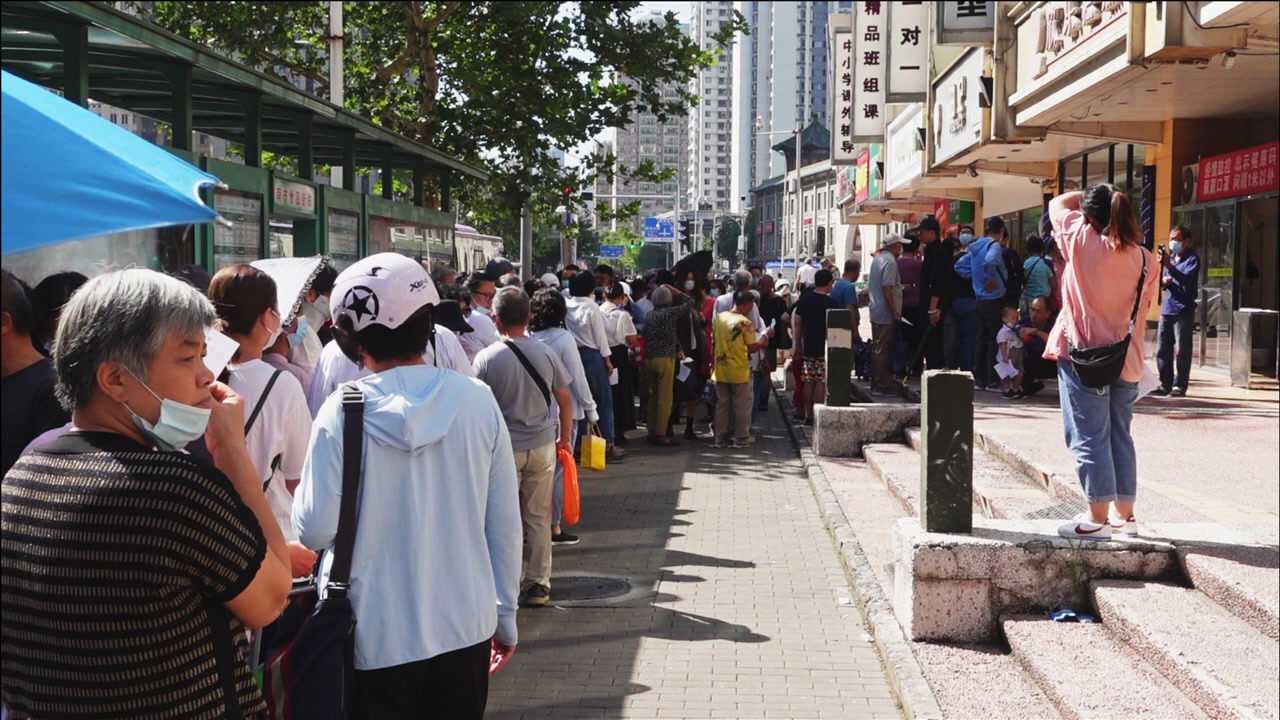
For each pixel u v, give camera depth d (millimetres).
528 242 25078
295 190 10492
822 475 12078
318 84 24578
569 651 6824
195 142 9844
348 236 12242
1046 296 14945
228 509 2617
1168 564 6469
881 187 34781
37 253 6059
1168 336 14203
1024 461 9711
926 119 24547
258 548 2672
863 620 7387
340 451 3410
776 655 6750
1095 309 6441
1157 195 18500
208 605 2648
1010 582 6477
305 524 3414
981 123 18781
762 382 19406
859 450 13453
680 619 7461
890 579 7762
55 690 2525
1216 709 4828
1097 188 6395
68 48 7117
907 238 17625
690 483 12406
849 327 13656
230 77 9078
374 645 3381
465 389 3584
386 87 23453
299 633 3324
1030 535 6660
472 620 3482
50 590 2504
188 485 2557
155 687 2533
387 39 24250
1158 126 18344
